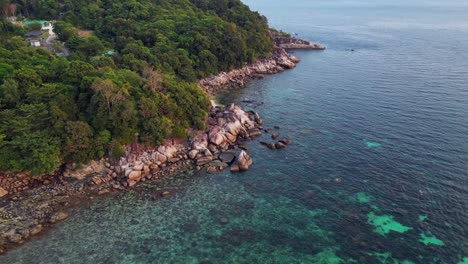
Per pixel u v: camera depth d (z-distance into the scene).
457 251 42.16
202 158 66.62
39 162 55.56
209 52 116.44
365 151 66.69
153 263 41.94
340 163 63.47
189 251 43.84
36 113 59.03
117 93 64.38
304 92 104.75
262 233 46.94
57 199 54.38
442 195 52.28
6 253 43.16
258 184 58.75
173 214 51.22
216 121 79.31
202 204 53.59
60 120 60.00
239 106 93.94
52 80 68.69
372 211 50.12
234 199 54.78
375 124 78.00
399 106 87.25
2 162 54.59
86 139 60.19
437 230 45.69
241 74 126.75
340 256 42.50
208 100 84.00
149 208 52.69
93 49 96.31
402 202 51.50
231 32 128.12
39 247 44.38
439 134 70.75
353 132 75.12
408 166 60.41
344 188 56.03
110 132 64.19
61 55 93.19
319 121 82.38
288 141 72.56
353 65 135.62
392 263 40.97
